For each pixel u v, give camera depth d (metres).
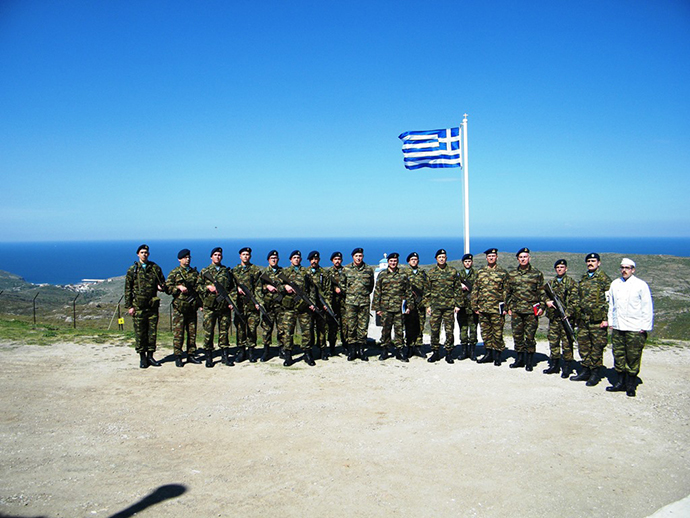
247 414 6.38
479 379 8.08
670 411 6.50
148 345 8.75
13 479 4.50
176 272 8.84
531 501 4.23
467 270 9.61
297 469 4.80
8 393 7.21
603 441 5.51
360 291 9.28
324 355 9.75
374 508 4.09
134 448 5.29
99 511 3.96
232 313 9.12
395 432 5.76
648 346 10.82
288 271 9.17
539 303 8.50
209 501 4.16
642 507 4.16
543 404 6.79
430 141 11.89
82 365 8.91
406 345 9.88
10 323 13.07
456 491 4.39
